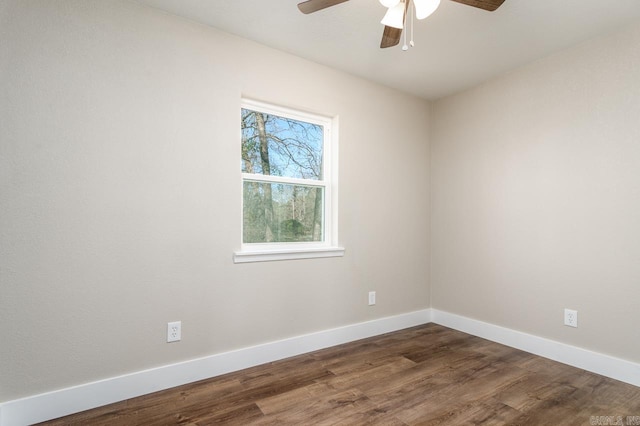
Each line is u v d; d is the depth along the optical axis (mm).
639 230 1970
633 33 2000
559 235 2346
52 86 1639
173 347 1962
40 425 1566
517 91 2627
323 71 2607
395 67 2639
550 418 1647
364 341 2760
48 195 1629
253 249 2375
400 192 3113
